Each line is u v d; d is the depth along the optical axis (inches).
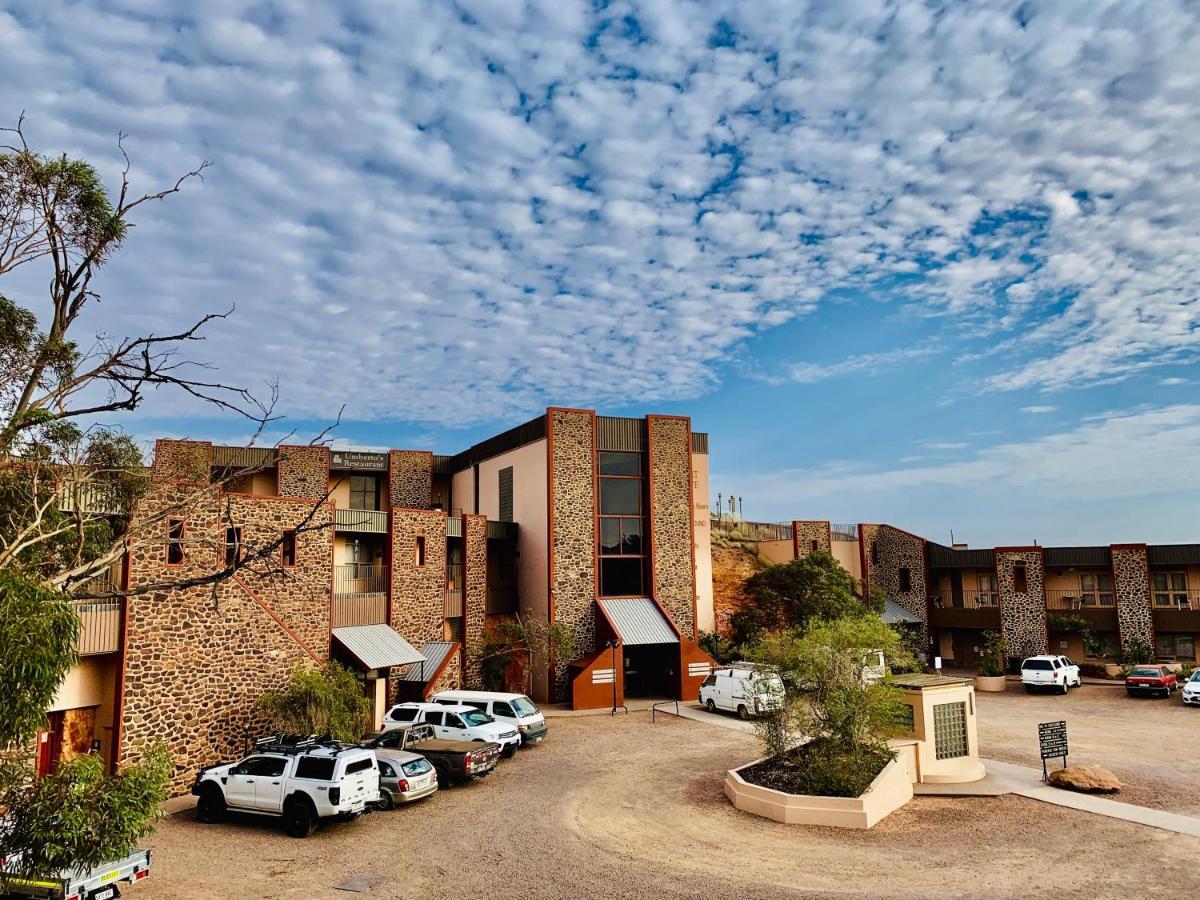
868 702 723.4
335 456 1633.9
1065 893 488.1
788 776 731.4
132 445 589.9
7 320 449.4
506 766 893.8
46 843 350.3
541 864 563.2
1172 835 595.5
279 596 941.2
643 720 1188.5
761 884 517.0
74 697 747.4
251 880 535.5
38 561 420.2
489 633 1348.4
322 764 653.3
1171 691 1344.7
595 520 1464.1
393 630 1157.1
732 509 2285.9
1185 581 1566.2
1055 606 1708.9
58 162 425.1
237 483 1471.5
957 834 616.4
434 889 517.0
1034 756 886.4
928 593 1862.7
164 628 805.9
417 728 862.5
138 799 375.9
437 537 1268.5
